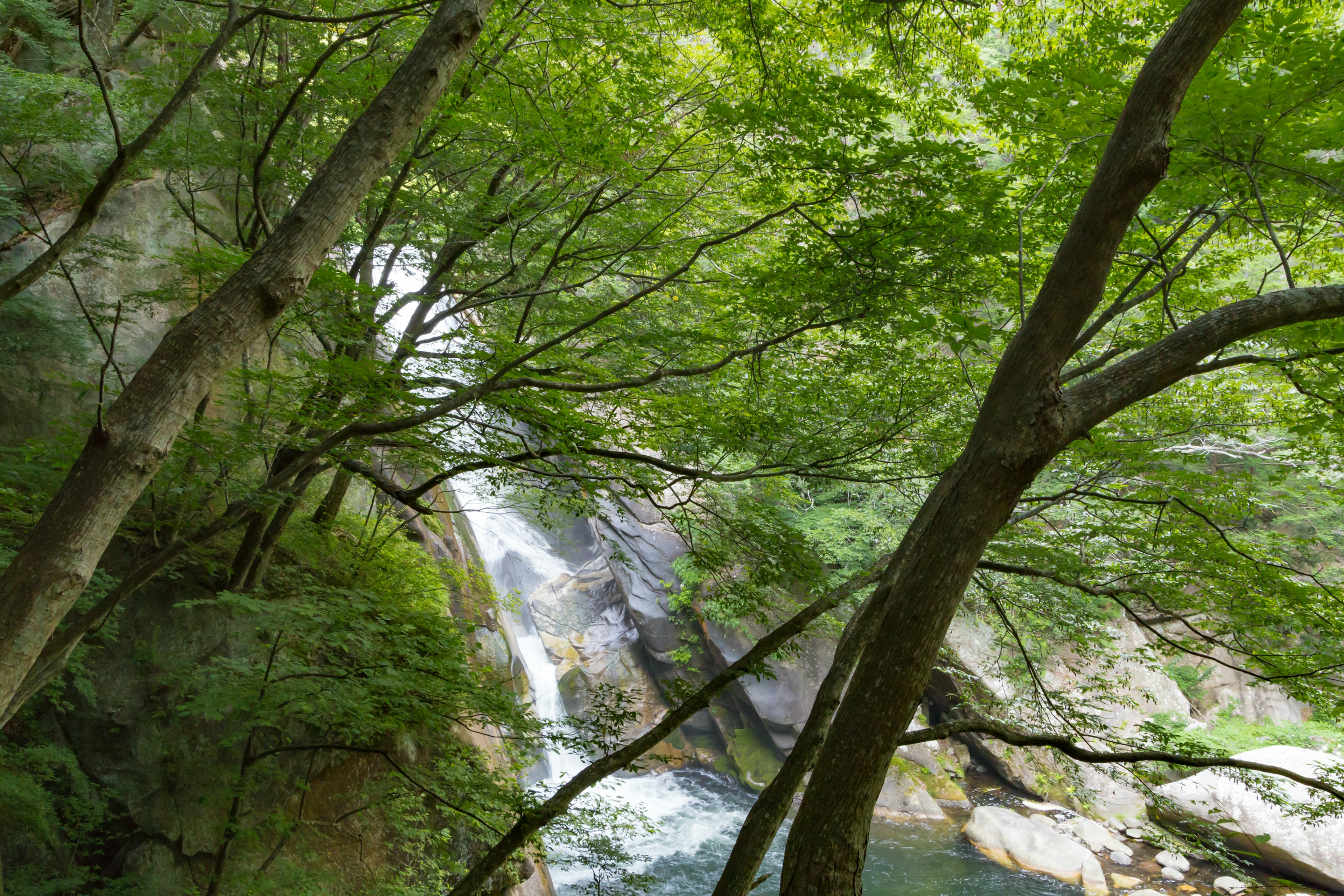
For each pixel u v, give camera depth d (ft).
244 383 22.41
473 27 14.19
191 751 24.57
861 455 24.64
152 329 31.30
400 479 42.45
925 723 54.13
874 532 47.52
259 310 12.35
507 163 27.25
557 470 19.88
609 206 22.65
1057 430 10.72
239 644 26.07
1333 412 18.11
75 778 22.82
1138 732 48.80
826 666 53.42
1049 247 24.76
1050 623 30.32
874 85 26.58
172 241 33.12
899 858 43.19
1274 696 57.77
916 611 10.68
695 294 28.96
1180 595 21.54
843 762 10.56
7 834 21.16
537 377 18.56
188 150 23.66
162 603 25.30
